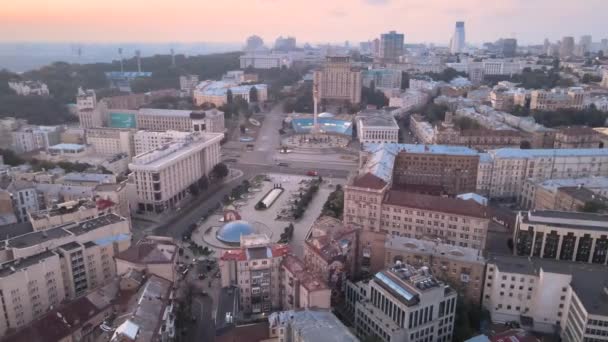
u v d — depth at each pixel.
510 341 183.88
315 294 193.25
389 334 185.00
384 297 196.25
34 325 183.12
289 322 181.38
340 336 168.50
